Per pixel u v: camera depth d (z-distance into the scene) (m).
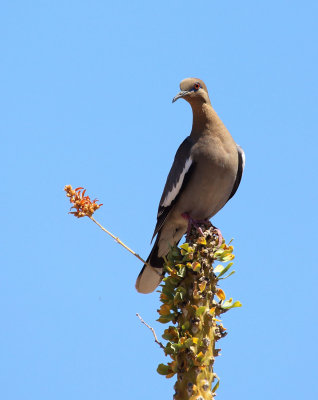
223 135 12.57
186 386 7.88
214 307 8.32
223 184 12.59
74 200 9.30
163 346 8.27
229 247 9.03
